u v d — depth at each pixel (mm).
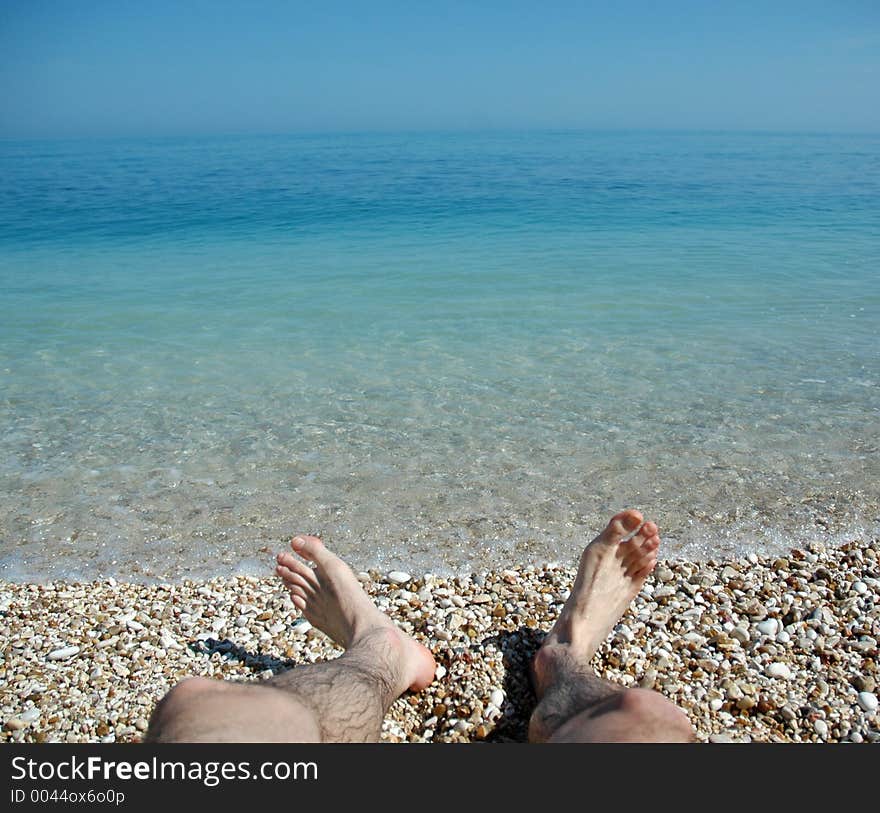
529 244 13867
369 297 9453
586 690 2301
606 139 112188
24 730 2553
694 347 7168
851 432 5273
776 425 5406
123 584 3707
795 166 38781
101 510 4406
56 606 3465
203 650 3107
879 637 3121
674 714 1993
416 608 3408
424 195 23266
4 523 4250
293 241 14570
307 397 6035
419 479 4730
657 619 3236
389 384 6301
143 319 8414
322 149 67938
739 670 2873
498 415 5641
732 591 3516
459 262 11992
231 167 38594
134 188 25984
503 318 8320
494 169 36188
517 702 2705
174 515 4352
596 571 2963
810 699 2713
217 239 14875
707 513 4305
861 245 13414
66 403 5918
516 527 4211
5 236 15320
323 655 3074
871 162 42938
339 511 4391
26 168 39156
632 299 9180
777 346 7184
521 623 3236
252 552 4008
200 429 5449
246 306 9016
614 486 4613
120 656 3039
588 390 6105
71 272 11445
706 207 19922
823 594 3502
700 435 5262
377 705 2199
